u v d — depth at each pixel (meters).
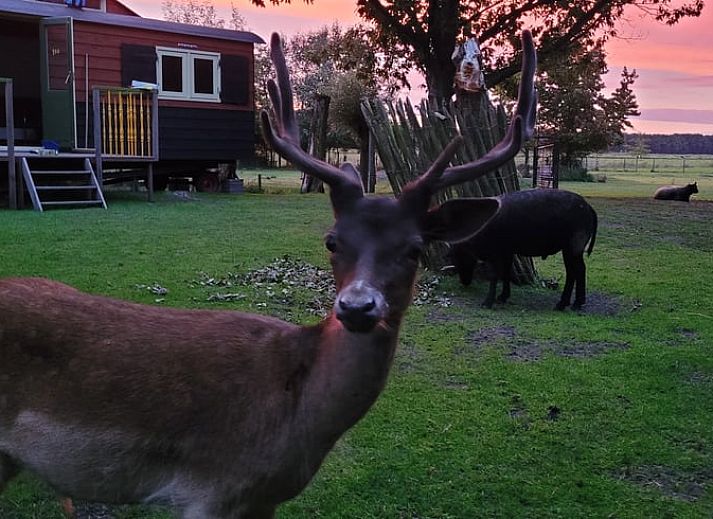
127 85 18.86
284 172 40.75
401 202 3.02
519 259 9.84
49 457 3.01
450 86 22.98
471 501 4.30
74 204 16.12
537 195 8.44
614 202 22.23
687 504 4.33
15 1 17.44
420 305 8.58
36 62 20.33
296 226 13.95
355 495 4.33
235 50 20.83
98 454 2.98
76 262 9.70
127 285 8.54
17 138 18.84
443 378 6.12
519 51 23.25
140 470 3.01
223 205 17.58
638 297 9.19
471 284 9.75
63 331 3.04
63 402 2.97
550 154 32.34
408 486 4.43
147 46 19.09
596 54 27.69
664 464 4.78
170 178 22.27
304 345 3.06
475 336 7.39
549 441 5.04
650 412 5.52
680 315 8.31
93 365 2.99
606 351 6.98
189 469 2.99
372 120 9.98
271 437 2.96
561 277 10.54
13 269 9.06
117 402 2.96
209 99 20.47
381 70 26.08
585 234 8.54
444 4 21.75
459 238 3.21
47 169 17.05
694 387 6.05
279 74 3.44
